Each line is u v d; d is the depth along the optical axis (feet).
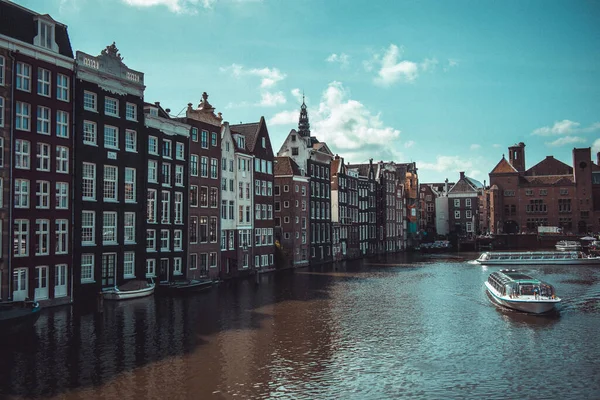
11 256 120.57
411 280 202.28
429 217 499.51
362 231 352.69
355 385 78.02
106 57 148.05
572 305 143.54
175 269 177.17
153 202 166.50
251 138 232.12
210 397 72.54
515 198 470.80
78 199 138.51
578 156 454.81
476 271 239.09
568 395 74.64
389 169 406.62
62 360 86.63
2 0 122.52
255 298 152.66
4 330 93.40
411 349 97.60
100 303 123.85
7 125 121.19
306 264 271.69
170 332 107.04
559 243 391.45
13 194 121.80
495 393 75.20
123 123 153.69
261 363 87.86
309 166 277.44
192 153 186.09
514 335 108.68
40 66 129.29
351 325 117.19
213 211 197.16
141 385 76.18
